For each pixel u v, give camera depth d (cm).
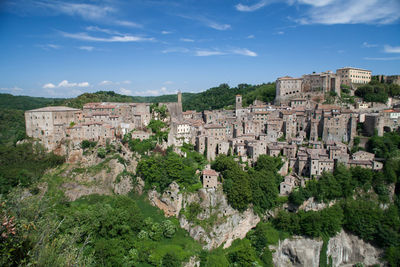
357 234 13475
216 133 17462
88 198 14650
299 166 15038
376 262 12938
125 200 13000
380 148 15762
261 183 14188
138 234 12094
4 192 14025
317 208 13788
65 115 17412
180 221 13062
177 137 17175
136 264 10788
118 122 17838
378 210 13450
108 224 11131
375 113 17875
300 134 17875
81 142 16538
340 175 14038
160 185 14112
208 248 12369
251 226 14038
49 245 5897
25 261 4403
